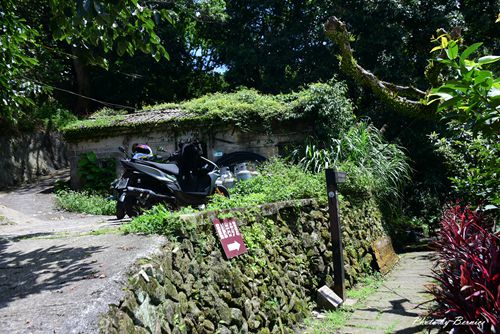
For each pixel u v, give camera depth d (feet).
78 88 67.46
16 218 26.89
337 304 17.17
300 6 59.31
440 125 39.06
